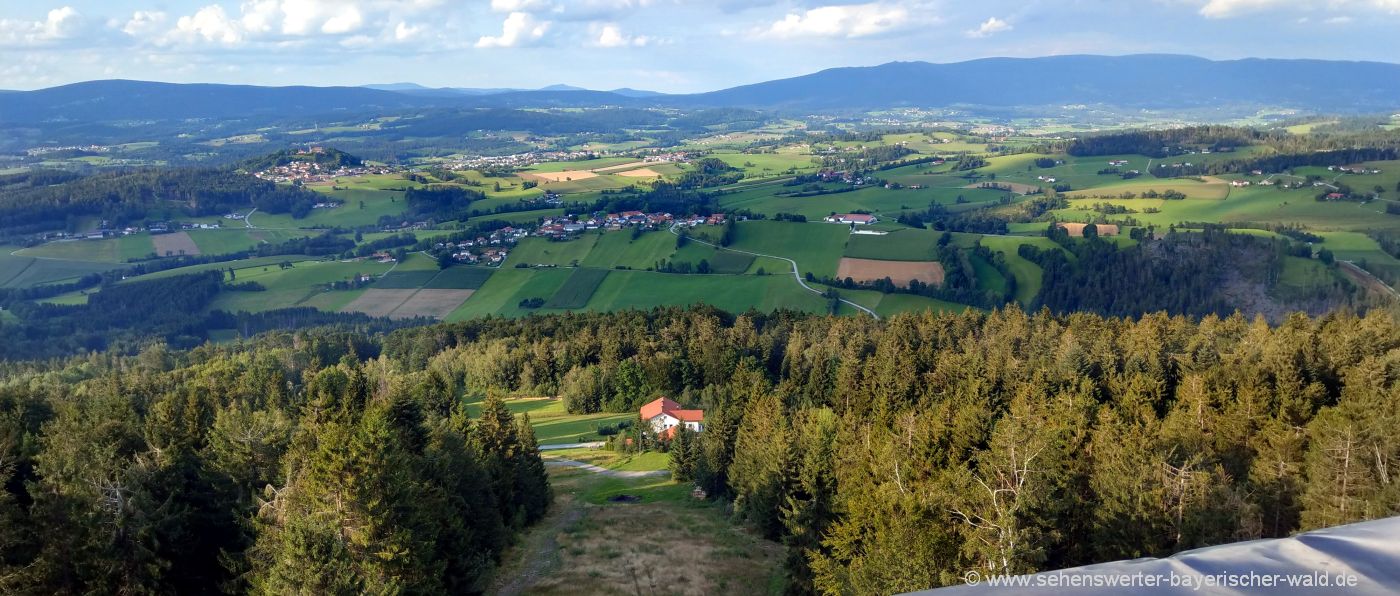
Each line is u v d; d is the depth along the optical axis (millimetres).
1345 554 6082
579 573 46250
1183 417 47062
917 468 39500
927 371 83312
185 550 35688
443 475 41875
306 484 34125
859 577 30109
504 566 47781
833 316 140500
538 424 103938
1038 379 67812
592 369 113188
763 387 88125
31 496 35625
